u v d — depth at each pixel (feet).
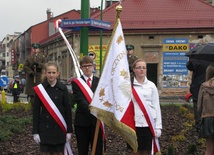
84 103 20.74
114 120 19.34
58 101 20.08
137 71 20.40
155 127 20.38
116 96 19.39
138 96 20.10
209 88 21.86
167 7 131.34
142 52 122.83
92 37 120.26
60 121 20.10
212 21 123.44
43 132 20.01
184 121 39.60
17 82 83.87
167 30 121.90
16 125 35.19
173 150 26.02
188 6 131.75
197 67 32.17
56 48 159.22
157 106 20.57
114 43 20.03
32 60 40.32
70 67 132.46
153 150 20.36
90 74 21.38
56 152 20.22
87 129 21.25
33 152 26.81
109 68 19.97
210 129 21.61
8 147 28.27
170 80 121.90
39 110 20.25
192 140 30.12
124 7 131.54
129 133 19.12
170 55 122.21
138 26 123.03
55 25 38.73
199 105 22.40
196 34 121.70
